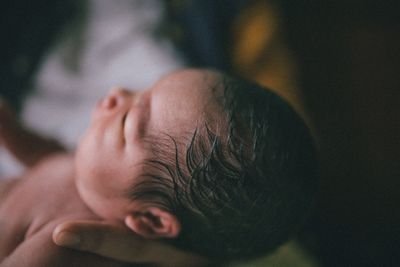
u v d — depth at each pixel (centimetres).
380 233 142
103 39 121
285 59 131
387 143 146
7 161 110
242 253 75
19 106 120
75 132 109
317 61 143
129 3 124
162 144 68
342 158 145
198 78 71
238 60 130
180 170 68
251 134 68
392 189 145
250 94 71
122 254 69
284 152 69
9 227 74
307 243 133
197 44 118
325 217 142
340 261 136
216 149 67
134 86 108
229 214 69
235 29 130
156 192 69
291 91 128
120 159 70
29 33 127
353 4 145
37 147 95
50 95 118
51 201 76
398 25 146
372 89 145
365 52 145
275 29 132
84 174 73
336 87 144
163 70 107
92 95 113
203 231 71
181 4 121
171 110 68
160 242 72
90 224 65
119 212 72
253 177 68
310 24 142
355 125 145
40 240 67
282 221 72
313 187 73
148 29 117
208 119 67
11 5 128
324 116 145
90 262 67
